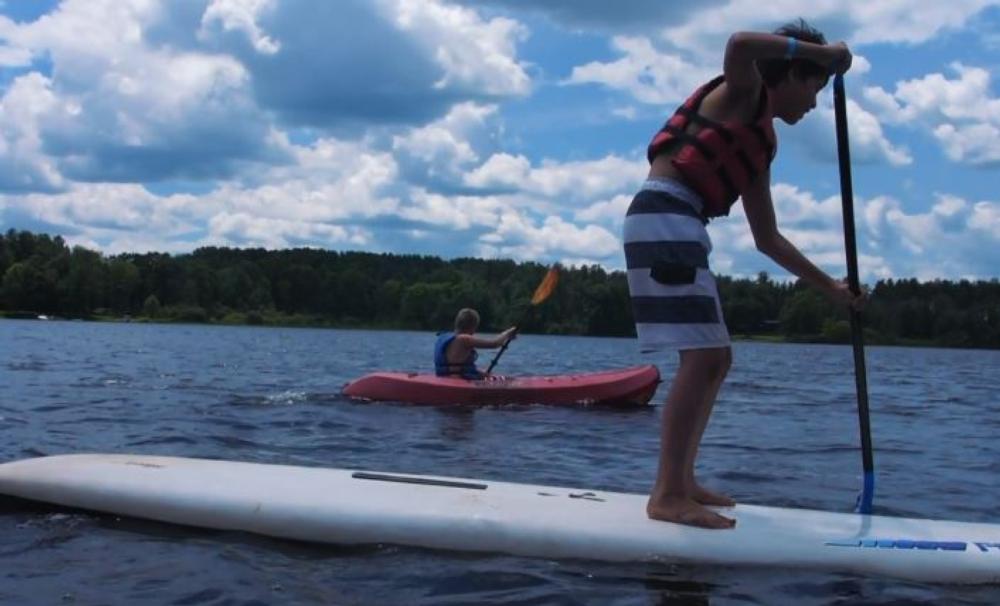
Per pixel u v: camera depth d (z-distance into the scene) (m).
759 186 3.40
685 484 3.39
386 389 9.86
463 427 7.74
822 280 3.50
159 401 9.40
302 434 7.08
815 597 2.91
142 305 81.12
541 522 3.32
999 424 9.22
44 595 2.84
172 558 3.22
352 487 3.68
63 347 23.84
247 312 83.88
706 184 3.21
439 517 3.38
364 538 3.38
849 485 5.22
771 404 11.28
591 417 8.66
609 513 3.41
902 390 15.21
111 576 3.03
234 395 10.37
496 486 3.77
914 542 3.22
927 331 66.56
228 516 3.52
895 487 5.19
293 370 16.67
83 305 75.50
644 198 3.26
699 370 3.25
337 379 13.98
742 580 3.04
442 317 79.06
